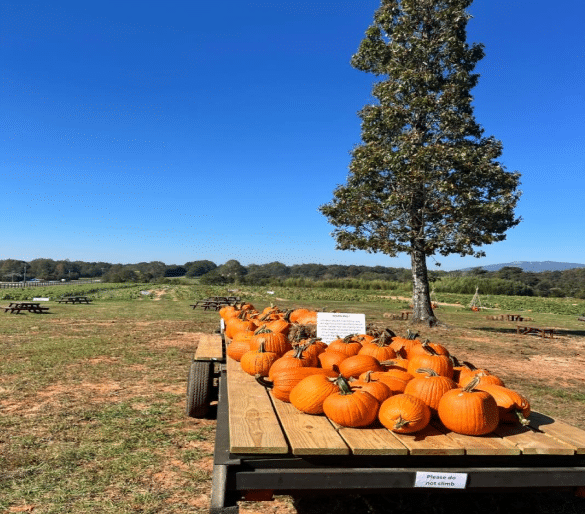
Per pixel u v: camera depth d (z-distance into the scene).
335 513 3.37
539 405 6.95
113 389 6.95
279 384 3.30
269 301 38.53
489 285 60.88
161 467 4.11
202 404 5.45
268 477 2.42
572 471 2.61
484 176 17.92
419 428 2.73
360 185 19.34
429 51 19.31
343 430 2.77
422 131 19.42
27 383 7.17
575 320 30.12
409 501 3.47
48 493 3.54
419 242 19.53
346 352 4.20
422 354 3.79
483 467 2.61
